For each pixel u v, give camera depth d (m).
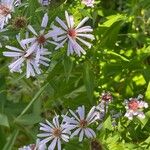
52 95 0.33
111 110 0.32
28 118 0.32
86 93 0.32
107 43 0.33
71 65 0.29
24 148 0.31
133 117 0.30
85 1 0.32
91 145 0.28
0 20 0.29
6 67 0.32
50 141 0.31
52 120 0.31
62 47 0.29
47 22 0.28
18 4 0.30
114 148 0.28
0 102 0.33
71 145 0.30
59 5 0.31
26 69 0.29
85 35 0.28
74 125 0.29
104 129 0.29
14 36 0.29
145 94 0.32
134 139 0.30
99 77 0.34
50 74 0.30
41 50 0.28
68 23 0.28
